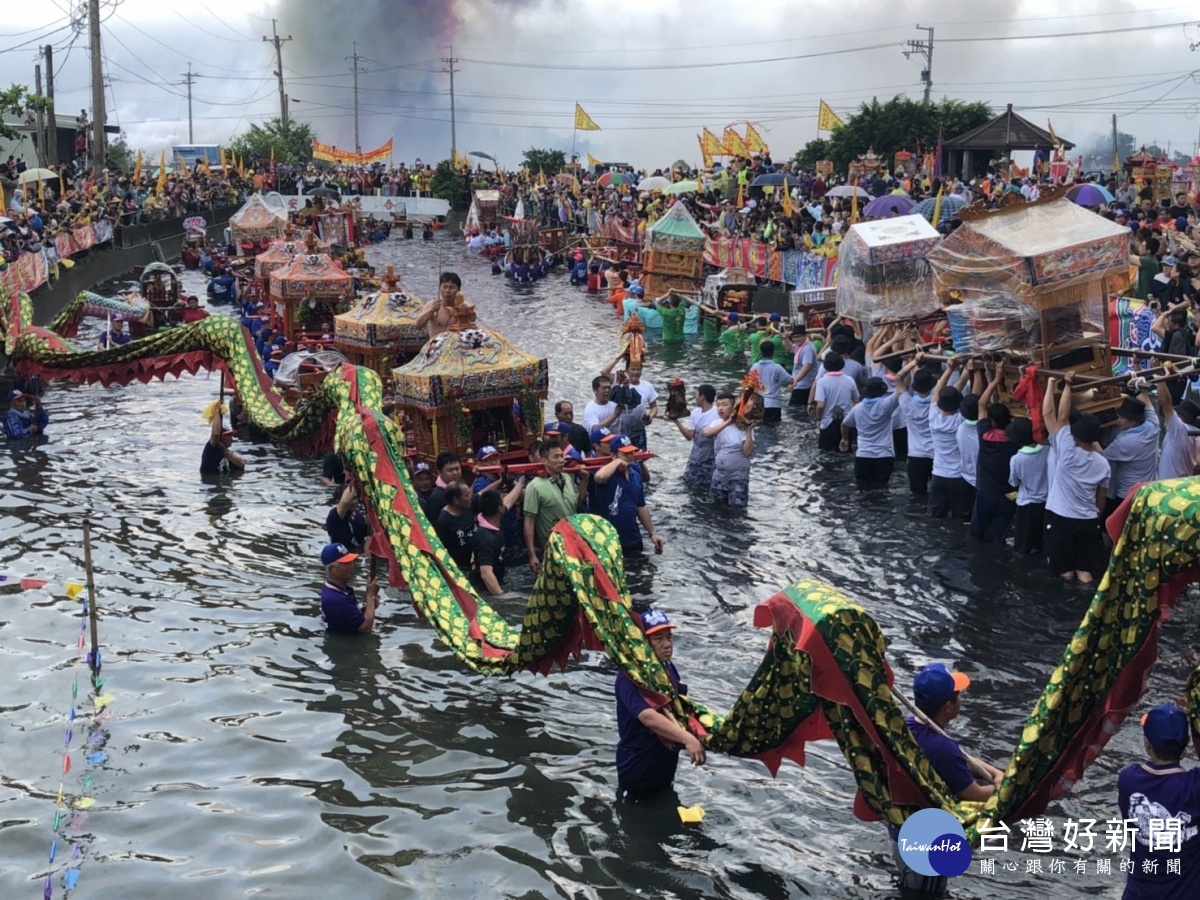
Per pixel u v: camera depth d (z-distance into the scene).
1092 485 12.97
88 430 21.38
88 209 45.06
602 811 8.69
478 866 7.95
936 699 7.68
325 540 15.02
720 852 8.15
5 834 8.34
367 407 14.43
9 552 14.40
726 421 16.44
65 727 9.93
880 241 19.61
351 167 80.19
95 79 51.34
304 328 26.62
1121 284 15.14
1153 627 6.70
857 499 16.86
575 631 9.62
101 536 15.10
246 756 9.46
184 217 57.69
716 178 47.47
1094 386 13.76
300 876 7.84
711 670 11.11
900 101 58.50
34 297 32.22
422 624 12.28
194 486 17.61
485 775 9.20
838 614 7.25
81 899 7.58
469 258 55.34
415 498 12.27
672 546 14.77
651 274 36.38
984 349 15.55
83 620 12.02
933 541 14.85
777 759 8.38
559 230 52.84
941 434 15.65
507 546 14.53
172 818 8.55
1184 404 13.48
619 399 17.16
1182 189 31.36
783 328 27.05
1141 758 9.30
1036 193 30.67
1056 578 13.39
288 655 11.45
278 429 17.67
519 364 15.79
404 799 8.84
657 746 8.71
